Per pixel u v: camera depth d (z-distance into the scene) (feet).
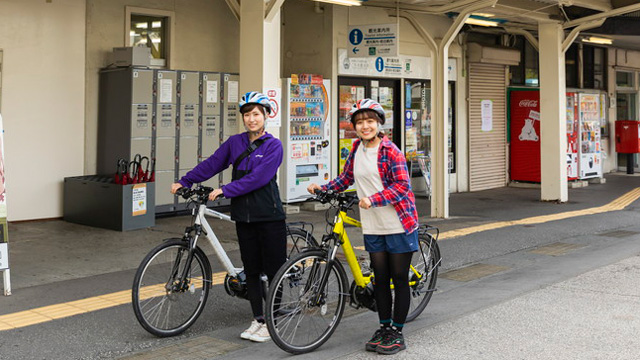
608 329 16.85
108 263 25.03
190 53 38.45
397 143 46.16
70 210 33.55
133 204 31.53
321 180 40.34
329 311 16.16
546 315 18.19
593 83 66.08
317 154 39.99
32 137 33.14
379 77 44.16
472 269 24.95
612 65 67.97
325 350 15.83
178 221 34.24
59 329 17.33
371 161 15.58
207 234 17.24
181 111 35.65
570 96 54.85
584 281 22.17
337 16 41.19
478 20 44.96
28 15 32.73
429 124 48.47
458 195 49.47
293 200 38.75
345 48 41.68
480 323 17.57
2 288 21.20
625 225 35.22
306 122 39.29
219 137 37.32
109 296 20.51
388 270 15.85
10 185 32.55
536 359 14.75
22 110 32.78
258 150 16.47
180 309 17.01
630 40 57.26
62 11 33.73
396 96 46.01
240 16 28.63
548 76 44.57
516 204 44.19
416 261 18.02
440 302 20.17
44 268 24.16
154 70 34.37
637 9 39.65
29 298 20.22
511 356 14.97
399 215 15.43
